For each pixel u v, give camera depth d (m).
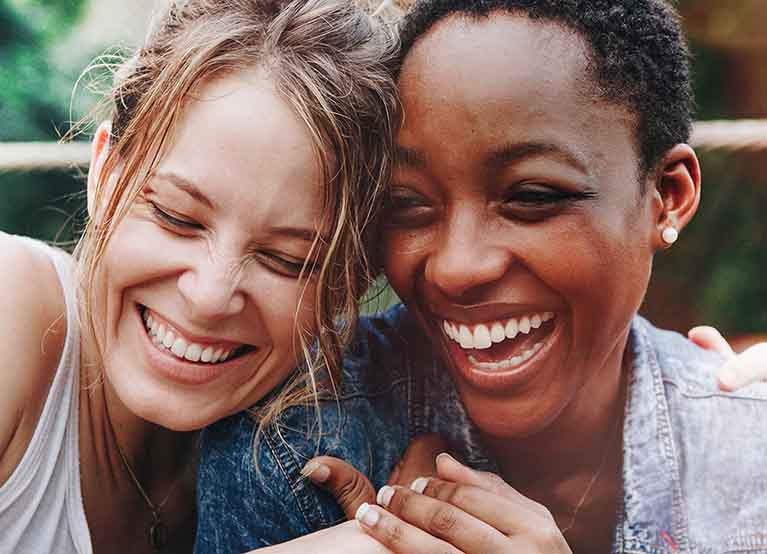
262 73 0.62
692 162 0.69
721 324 1.52
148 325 0.66
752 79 1.58
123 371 0.67
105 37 1.57
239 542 0.69
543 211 0.62
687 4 1.59
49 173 1.56
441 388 0.75
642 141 0.65
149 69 0.67
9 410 0.66
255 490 0.68
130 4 1.56
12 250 0.69
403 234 0.66
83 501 0.72
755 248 1.50
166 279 0.64
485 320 0.64
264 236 0.62
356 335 0.75
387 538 0.62
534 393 0.67
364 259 0.67
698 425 0.77
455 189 0.63
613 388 0.75
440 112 0.62
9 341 0.67
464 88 0.62
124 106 0.69
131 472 0.74
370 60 0.64
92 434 0.72
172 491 0.78
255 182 0.61
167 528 0.79
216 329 0.64
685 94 0.69
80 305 0.70
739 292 1.51
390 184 0.65
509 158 0.61
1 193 1.55
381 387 0.75
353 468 0.67
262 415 0.68
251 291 0.63
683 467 0.76
